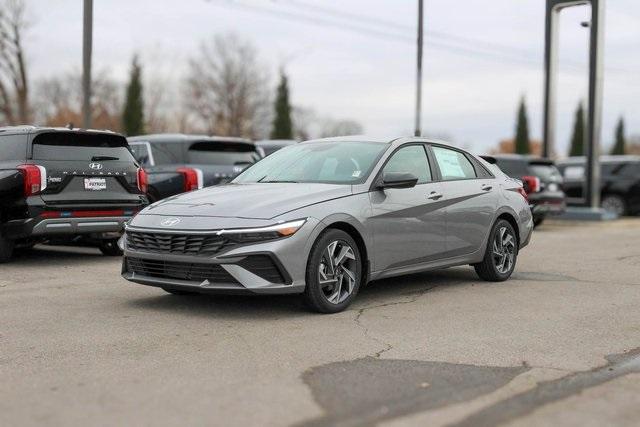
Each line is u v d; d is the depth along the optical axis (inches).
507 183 327.6
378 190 256.4
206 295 267.3
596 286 301.9
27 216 335.9
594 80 776.9
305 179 263.3
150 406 146.3
